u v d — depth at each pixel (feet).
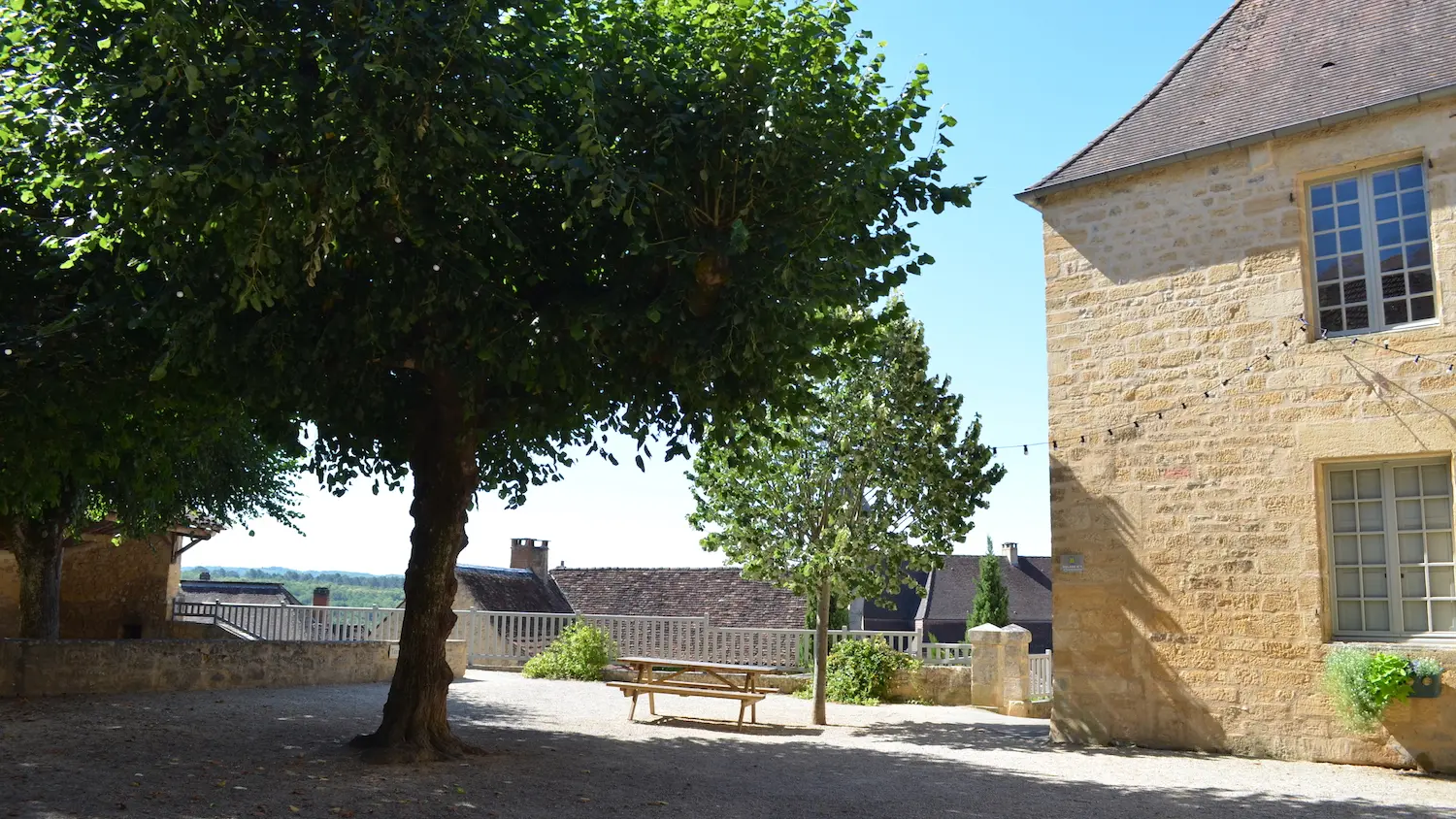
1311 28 40.63
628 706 48.37
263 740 32.24
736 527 47.98
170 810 22.18
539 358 28.07
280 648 49.78
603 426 34.65
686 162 27.99
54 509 49.42
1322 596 34.83
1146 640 38.24
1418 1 38.06
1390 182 35.40
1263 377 36.68
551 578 113.50
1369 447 34.22
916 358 47.52
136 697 42.01
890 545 46.29
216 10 24.44
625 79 28.35
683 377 27.86
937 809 26.23
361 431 32.58
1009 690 52.80
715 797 26.94
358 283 28.58
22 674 40.22
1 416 27.73
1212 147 38.09
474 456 31.83
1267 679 35.58
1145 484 38.86
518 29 25.59
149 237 25.07
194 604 71.15
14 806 21.77
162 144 25.59
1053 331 41.75
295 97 24.77
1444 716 32.27
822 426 47.80
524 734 37.55
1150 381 39.19
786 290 26.91
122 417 31.50
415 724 30.40
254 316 27.91
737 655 63.00
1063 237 41.96
